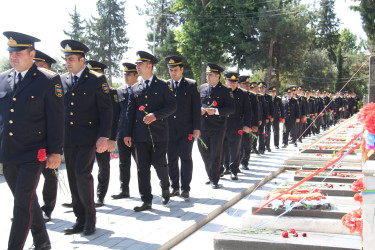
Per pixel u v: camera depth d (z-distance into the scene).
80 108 5.09
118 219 5.68
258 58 40.50
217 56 39.22
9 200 6.86
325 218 4.95
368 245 3.71
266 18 39.09
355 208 5.14
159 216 5.84
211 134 7.73
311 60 49.56
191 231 5.42
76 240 4.79
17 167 4.15
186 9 40.28
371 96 5.40
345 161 9.85
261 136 13.30
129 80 7.14
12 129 4.10
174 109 6.19
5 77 4.36
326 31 61.81
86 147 5.04
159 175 6.39
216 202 6.70
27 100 4.14
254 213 5.31
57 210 6.21
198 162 11.58
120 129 7.03
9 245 3.96
